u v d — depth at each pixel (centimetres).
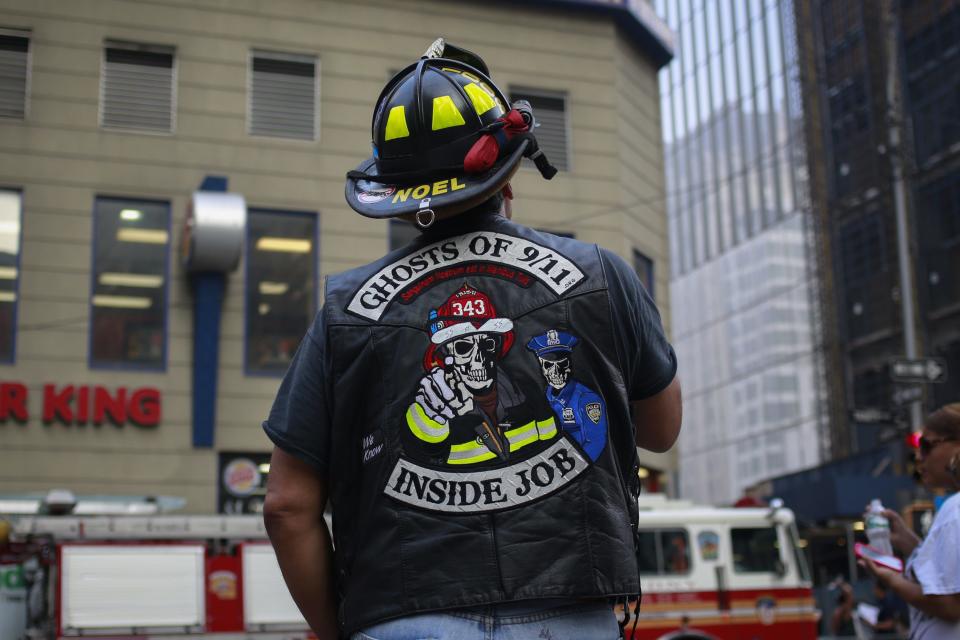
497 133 198
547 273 191
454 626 174
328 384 193
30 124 1578
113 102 1620
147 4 1653
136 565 1154
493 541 176
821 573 2311
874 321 3522
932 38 3359
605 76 1906
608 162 1875
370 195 205
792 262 4209
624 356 192
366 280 197
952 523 347
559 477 180
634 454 191
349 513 190
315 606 197
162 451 1548
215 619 1162
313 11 1738
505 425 182
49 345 1534
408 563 178
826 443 3688
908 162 3256
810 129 3825
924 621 364
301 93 1712
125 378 1552
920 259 3344
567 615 176
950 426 379
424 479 181
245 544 1191
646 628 1347
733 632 1373
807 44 3869
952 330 3238
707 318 4622
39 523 1130
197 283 1583
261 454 1594
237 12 1698
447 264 195
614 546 178
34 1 1603
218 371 1592
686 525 1397
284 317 1639
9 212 1559
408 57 1775
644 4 1997
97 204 1594
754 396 4306
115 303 1573
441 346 187
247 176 1656
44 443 1504
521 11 1869
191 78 1659
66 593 1123
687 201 4688
